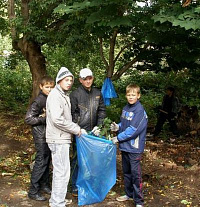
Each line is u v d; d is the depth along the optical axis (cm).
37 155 445
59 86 411
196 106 854
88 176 425
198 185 503
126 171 436
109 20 525
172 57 689
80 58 897
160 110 785
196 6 516
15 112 1016
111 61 838
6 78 1352
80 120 440
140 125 409
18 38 906
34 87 929
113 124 437
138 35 736
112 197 457
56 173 407
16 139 757
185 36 629
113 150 428
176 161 614
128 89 416
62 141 406
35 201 443
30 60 921
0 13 1047
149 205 438
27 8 838
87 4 521
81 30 734
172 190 485
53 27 867
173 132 802
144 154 643
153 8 612
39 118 436
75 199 447
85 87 443
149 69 846
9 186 491
